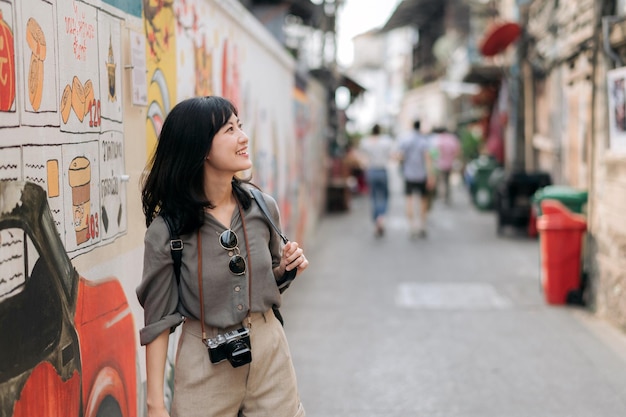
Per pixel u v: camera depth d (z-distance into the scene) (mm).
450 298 8266
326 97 18469
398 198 21562
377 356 6113
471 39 22984
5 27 2232
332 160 19609
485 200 17547
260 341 2689
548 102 13086
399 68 53812
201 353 2652
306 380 5523
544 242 7828
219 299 2625
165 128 2627
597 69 7227
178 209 2574
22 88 2350
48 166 2561
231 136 2613
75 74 2836
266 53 7879
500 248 11906
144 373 3840
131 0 3539
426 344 6449
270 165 8148
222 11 5621
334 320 7320
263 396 2729
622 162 6480
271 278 2707
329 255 11367
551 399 5055
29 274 2379
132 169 3590
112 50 3283
